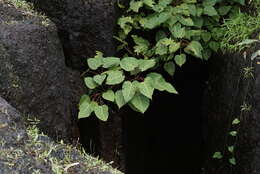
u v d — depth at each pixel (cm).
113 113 426
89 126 408
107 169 235
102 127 420
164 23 400
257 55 319
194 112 496
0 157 208
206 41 399
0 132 225
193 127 499
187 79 485
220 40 397
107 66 367
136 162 482
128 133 460
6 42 311
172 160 510
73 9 392
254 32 355
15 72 310
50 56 337
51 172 212
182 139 507
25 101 312
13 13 343
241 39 361
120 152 435
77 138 380
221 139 376
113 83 353
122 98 357
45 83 327
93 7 393
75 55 405
